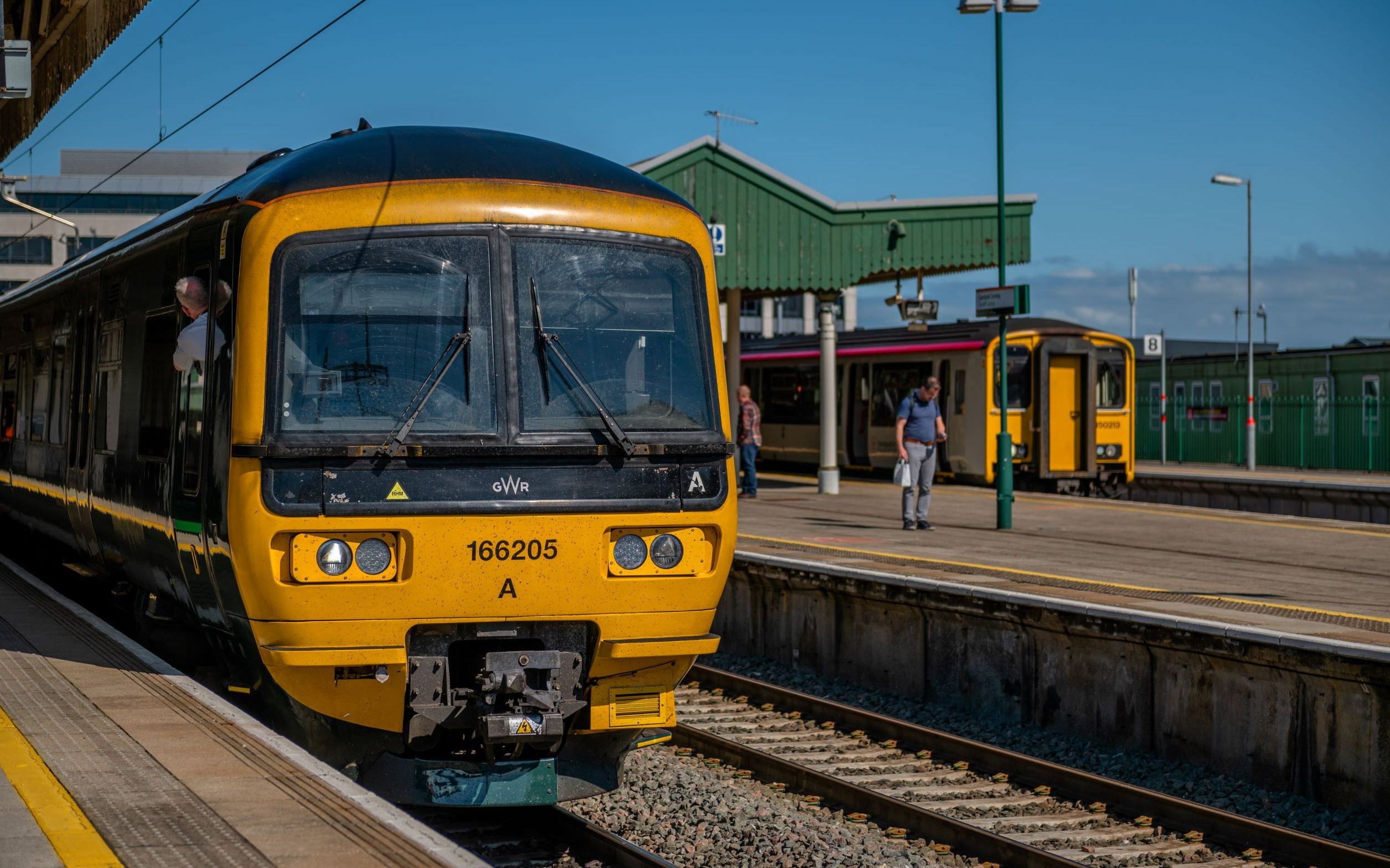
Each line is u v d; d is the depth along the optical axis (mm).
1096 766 10180
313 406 6750
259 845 4758
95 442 10352
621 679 7305
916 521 18484
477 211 7105
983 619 11828
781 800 8898
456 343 6934
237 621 7105
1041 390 26719
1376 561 14906
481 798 7055
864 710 11398
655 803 8531
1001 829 8227
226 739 6305
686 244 7578
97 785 5504
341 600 6676
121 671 7914
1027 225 23359
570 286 7219
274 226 6852
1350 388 37812
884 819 8438
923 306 21656
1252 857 7684
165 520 8109
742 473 25500
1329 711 9008
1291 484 28062
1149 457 46250
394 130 7648
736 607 15047
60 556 13336
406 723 7055
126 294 9570
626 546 7133
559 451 6938
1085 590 12188
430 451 6742
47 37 17469
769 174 21875
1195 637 9852
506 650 7125
